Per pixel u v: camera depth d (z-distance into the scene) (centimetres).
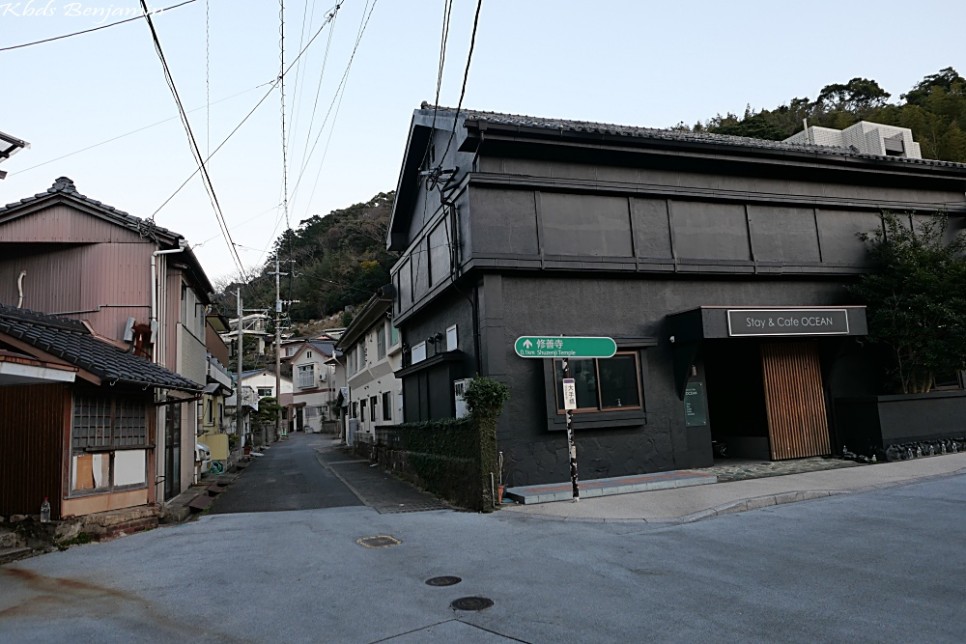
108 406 948
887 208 1471
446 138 1377
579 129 1167
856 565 582
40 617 538
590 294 1216
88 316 1210
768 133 4188
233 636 473
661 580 568
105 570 705
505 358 1137
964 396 1373
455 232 1241
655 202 1282
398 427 1608
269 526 950
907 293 1311
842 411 1351
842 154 1380
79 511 873
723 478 1144
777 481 1088
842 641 409
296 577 636
